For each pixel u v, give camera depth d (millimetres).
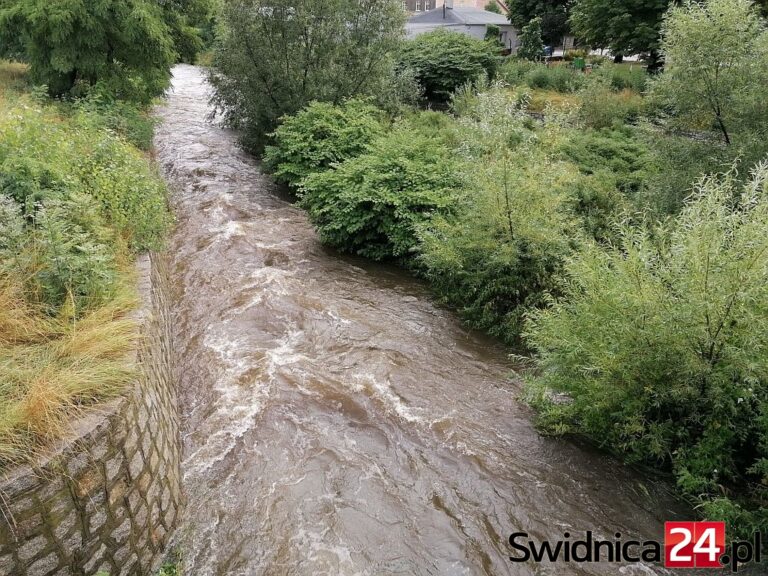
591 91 14523
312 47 13367
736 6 7125
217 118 18547
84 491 2977
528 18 31094
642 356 4156
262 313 7004
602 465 4680
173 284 7828
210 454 4637
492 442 4922
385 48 13672
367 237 9078
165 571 3588
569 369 4762
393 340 6594
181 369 5898
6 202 4594
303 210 11266
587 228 8078
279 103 13508
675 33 7641
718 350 3941
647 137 8438
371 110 12719
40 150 6016
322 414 5180
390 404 5352
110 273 4711
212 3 15219
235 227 9867
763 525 3695
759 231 3684
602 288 4445
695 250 3873
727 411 4082
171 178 12586
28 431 2930
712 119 7785
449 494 4359
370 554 3807
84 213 5211
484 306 7016
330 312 7176
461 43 18781
